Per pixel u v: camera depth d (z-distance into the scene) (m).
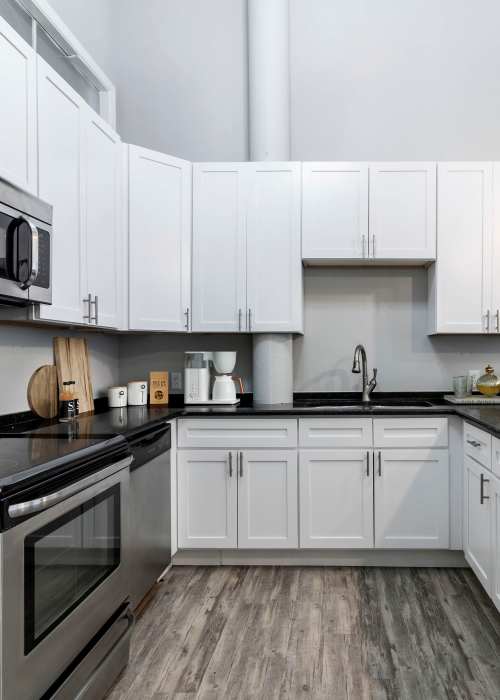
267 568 2.69
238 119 3.38
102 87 3.19
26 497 1.18
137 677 1.75
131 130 3.41
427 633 2.01
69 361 2.57
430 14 3.32
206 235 2.94
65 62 2.77
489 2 3.30
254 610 2.21
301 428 2.67
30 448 1.55
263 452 2.68
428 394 3.23
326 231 2.92
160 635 2.01
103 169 2.46
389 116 3.31
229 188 2.94
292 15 3.36
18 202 1.65
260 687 1.69
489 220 2.90
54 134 1.99
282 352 3.02
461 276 2.91
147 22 3.42
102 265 2.44
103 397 3.08
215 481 2.69
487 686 1.68
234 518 2.68
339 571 2.64
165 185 2.86
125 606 1.82
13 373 2.16
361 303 3.26
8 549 1.12
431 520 2.63
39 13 2.33
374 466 2.64
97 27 3.19
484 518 2.19
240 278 2.93
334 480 2.66
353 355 3.26
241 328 2.92
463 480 2.59
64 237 2.08
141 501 2.12
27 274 1.67
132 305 2.71
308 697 1.64
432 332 3.03
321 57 3.34
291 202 2.93
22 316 1.90
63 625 1.36
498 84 3.28
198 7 3.40
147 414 2.56
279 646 1.93
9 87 1.69
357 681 1.72
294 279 2.92
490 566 2.10
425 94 3.30
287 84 3.21
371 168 2.92
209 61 3.40
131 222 2.71
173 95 3.41
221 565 2.74
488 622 2.09
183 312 2.91
